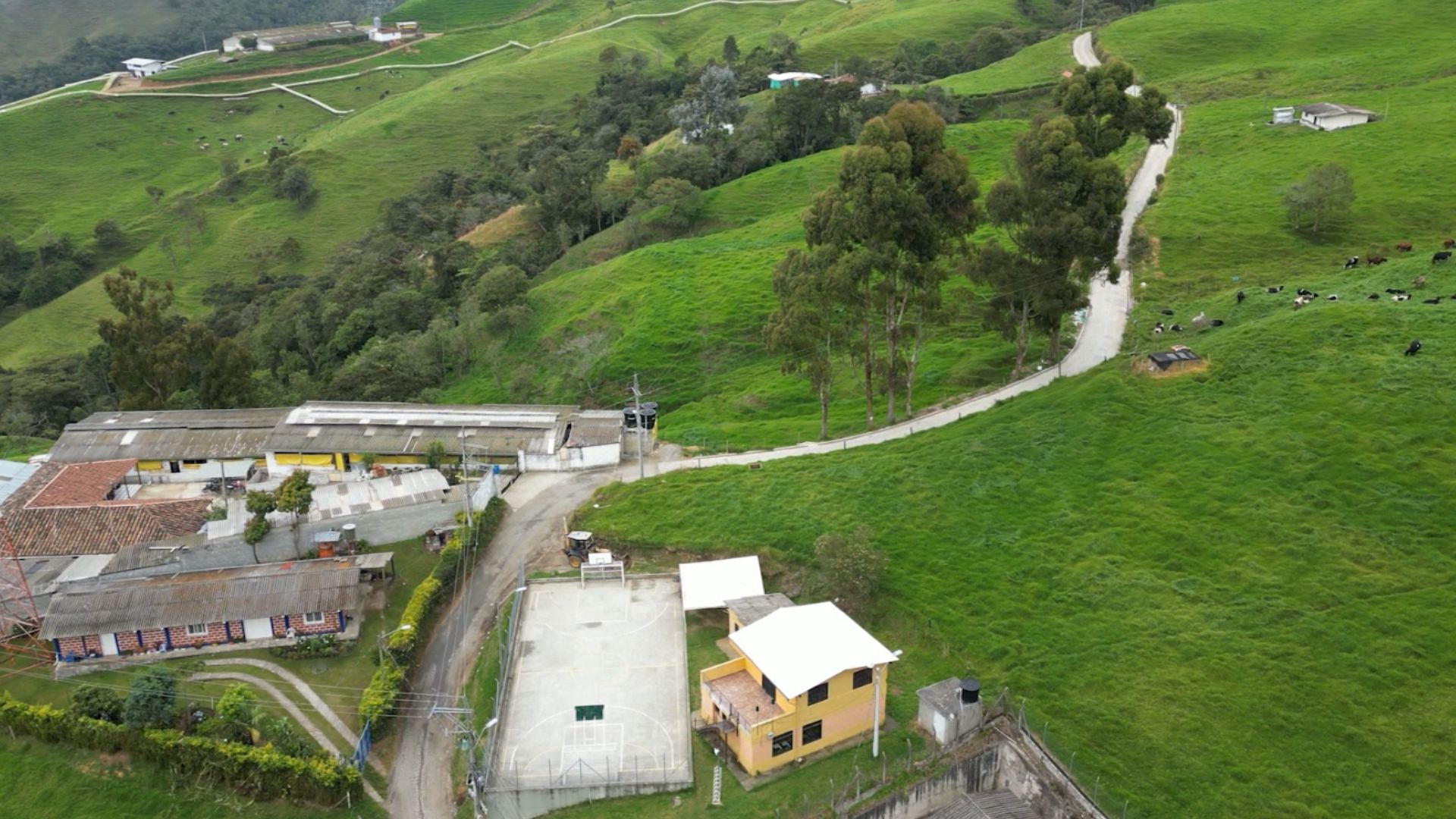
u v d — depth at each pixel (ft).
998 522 221.25
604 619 210.59
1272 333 269.03
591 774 167.32
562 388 367.25
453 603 219.41
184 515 249.34
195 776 173.47
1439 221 352.28
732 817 157.38
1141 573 199.62
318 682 195.62
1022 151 266.57
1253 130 467.11
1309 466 218.59
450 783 171.53
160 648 205.77
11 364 553.23
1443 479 207.51
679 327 382.83
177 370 340.80
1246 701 168.45
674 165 532.73
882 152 242.17
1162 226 380.58
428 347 410.93
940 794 163.32
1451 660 170.30
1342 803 149.79
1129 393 258.57
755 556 217.56
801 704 166.20
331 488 255.91
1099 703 171.83
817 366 269.85
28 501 255.91
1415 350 246.68
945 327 323.57
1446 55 518.37
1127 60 611.88
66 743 182.19
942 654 188.75
